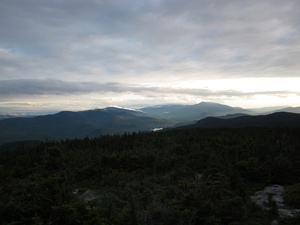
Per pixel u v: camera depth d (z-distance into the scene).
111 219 10.09
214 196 12.61
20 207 9.66
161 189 16.17
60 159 13.19
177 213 10.38
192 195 11.69
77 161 29.14
